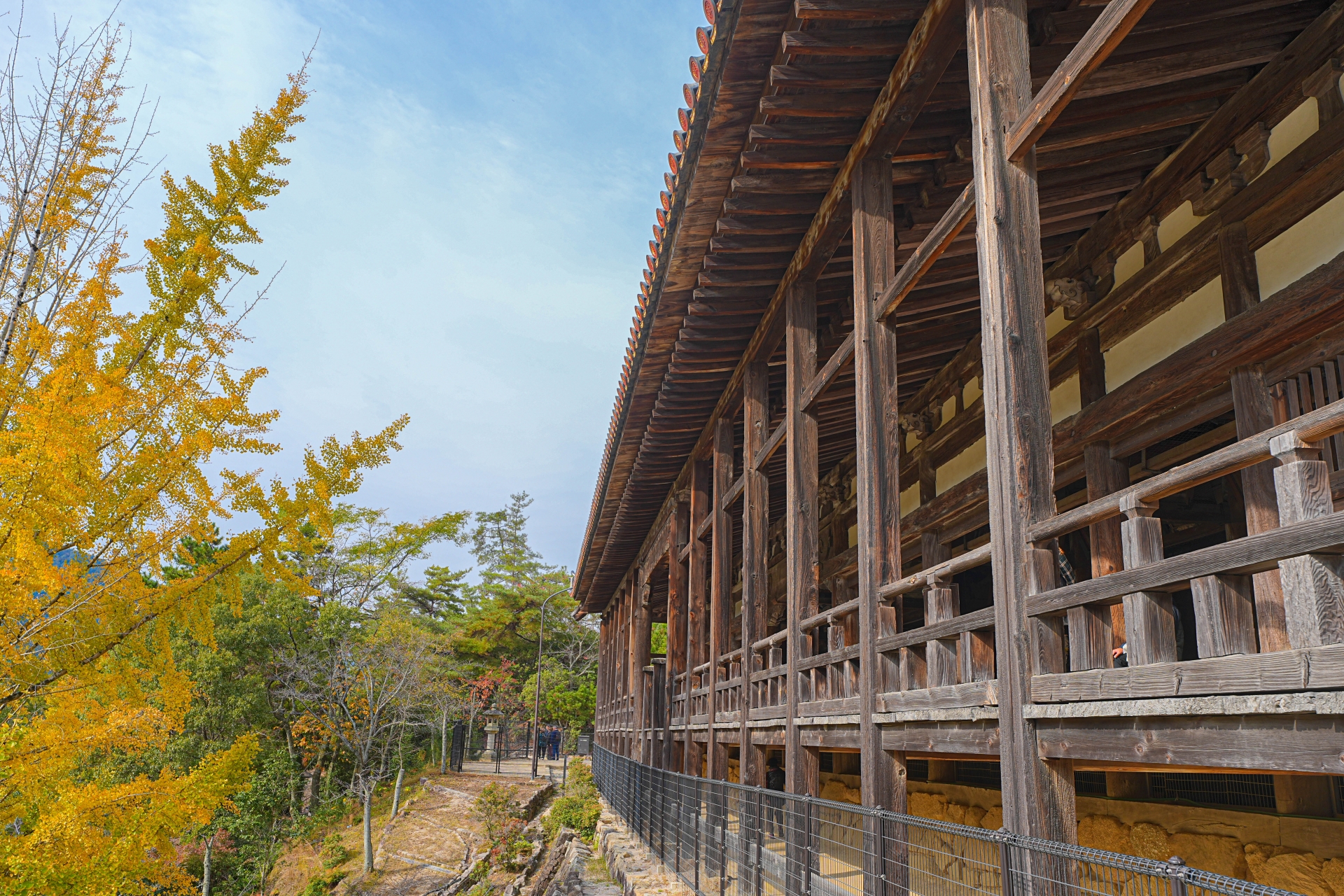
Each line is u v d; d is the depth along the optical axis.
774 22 5.61
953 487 8.53
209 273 4.50
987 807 7.82
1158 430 6.01
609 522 18.47
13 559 3.65
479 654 46.38
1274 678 2.54
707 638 14.38
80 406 3.65
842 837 6.27
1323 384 4.74
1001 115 4.50
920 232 7.42
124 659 4.10
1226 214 5.45
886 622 5.58
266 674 29.00
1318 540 2.46
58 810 3.89
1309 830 4.71
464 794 32.03
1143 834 5.94
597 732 30.00
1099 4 5.69
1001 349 4.16
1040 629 3.77
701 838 8.97
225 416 4.29
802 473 7.65
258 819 24.78
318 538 4.55
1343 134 4.67
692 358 10.14
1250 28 5.35
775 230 7.63
